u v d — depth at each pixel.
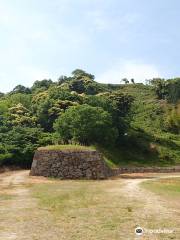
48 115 67.69
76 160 40.88
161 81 105.88
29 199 21.72
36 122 68.81
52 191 26.28
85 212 16.75
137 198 21.38
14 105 77.38
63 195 23.53
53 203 19.80
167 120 87.12
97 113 55.91
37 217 15.66
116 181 36.62
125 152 64.75
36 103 75.94
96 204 19.22
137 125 81.69
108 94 77.12
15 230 13.18
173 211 16.67
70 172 40.34
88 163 40.66
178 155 68.75
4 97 95.88
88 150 41.25
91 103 67.56
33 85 111.06
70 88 96.88
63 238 11.97
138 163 61.66
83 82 99.94
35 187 29.77
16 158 51.28
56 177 40.25
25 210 17.52
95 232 12.77
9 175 42.62
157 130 82.25
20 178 39.12
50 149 42.06
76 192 25.36
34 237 12.13
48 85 109.25
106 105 66.81
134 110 94.50
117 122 67.25
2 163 49.69
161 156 66.81
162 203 19.16
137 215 15.74
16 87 106.44
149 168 54.53
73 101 71.19
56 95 72.38
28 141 54.53
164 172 54.62
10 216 15.93
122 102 74.94
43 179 38.81
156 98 105.50
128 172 52.19
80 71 121.62
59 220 14.95
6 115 67.88
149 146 70.00
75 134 54.50
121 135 67.94
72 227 13.62
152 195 22.70
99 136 56.50
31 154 52.59
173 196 22.17
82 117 54.97
